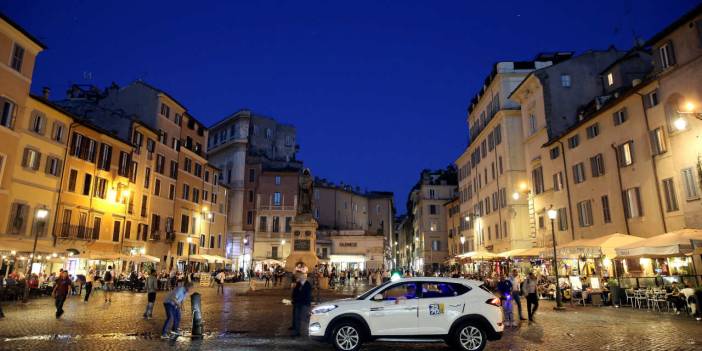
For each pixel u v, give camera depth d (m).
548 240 37.50
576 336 13.61
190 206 57.41
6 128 30.23
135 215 46.09
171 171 53.75
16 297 25.33
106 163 41.59
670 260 24.27
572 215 33.91
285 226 70.50
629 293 22.84
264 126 81.19
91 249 39.00
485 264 51.22
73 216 37.00
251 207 71.25
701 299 17.58
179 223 54.62
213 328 15.27
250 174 72.56
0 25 29.61
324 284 34.69
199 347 11.70
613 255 23.05
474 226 56.78
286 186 71.88
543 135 38.94
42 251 28.05
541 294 29.55
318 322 11.07
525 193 43.84
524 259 40.56
